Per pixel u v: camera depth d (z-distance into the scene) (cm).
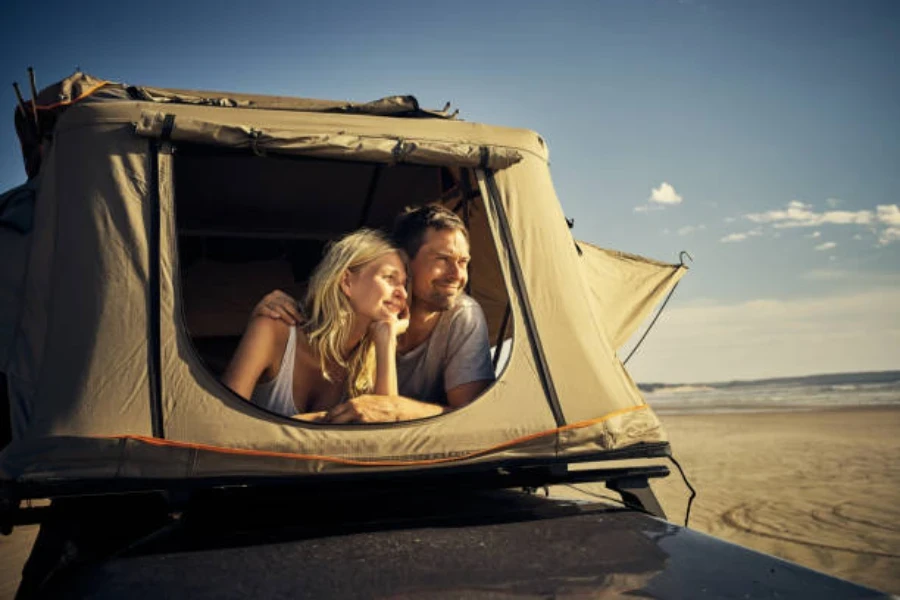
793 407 3312
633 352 435
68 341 205
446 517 194
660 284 441
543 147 297
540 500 218
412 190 460
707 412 3222
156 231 221
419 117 301
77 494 186
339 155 252
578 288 269
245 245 532
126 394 197
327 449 204
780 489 886
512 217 269
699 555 153
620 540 164
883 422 2062
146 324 208
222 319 518
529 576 142
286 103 341
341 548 161
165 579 146
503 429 225
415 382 269
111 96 286
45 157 264
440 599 131
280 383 230
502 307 444
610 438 239
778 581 138
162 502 223
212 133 235
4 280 231
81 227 219
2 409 234
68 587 152
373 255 238
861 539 620
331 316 235
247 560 155
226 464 197
